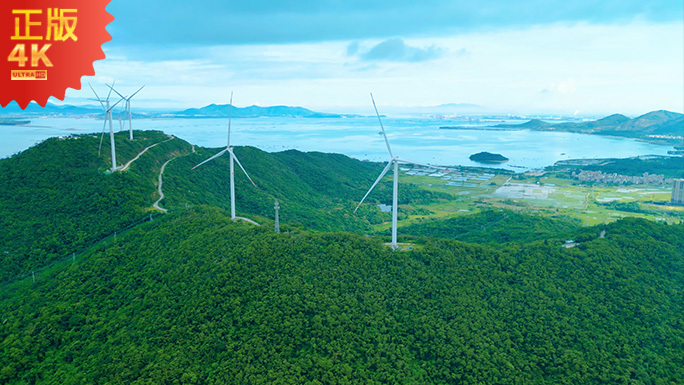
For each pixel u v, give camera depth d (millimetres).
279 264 91812
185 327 80438
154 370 72250
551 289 98125
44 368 79875
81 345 83750
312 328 79625
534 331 88750
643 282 104375
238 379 70688
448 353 80000
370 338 80375
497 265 103438
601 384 81125
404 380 74875
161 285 93500
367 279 92312
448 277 97188
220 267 90688
